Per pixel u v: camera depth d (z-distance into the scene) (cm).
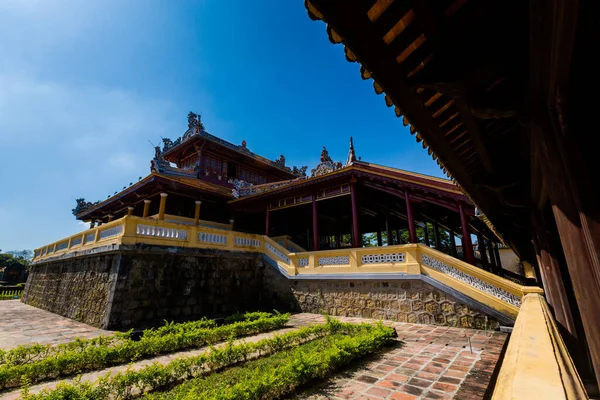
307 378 494
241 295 1414
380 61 241
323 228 2378
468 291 890
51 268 1700
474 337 761
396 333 793
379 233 2261
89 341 760
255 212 1989
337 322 850
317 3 194
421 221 1873
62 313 1352
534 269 1633
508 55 260
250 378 488
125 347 665
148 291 1102
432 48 256
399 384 484
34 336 898
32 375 547
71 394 418
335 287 1214
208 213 2152
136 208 2223
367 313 1098
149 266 1125
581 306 254
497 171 493
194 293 1241
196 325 956
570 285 725
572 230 248
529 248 1423
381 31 240
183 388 475
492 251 2050
